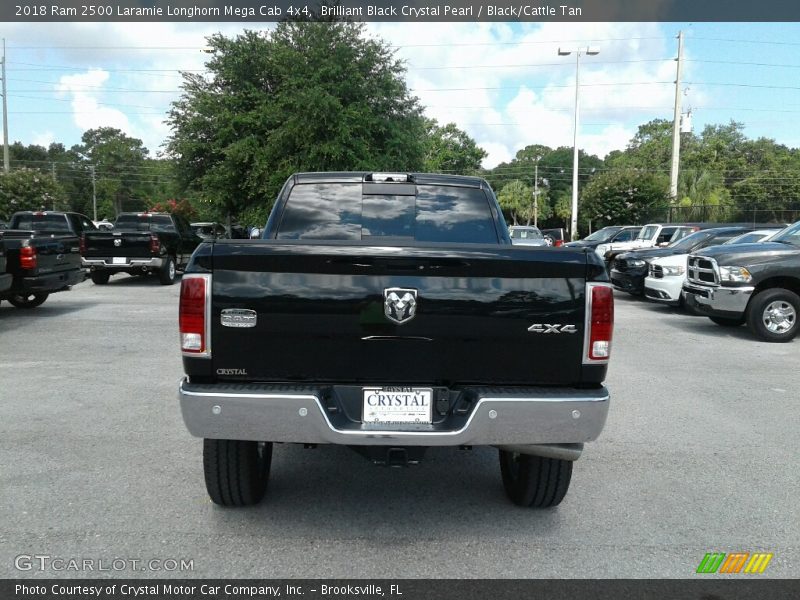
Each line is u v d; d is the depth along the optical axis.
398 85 24.17
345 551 3.43
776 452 5.07
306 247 3.21
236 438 3.19
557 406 3.19
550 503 3.92
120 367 7.81
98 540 3.52
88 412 5.92
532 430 3.21
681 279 13.02
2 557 3.32
